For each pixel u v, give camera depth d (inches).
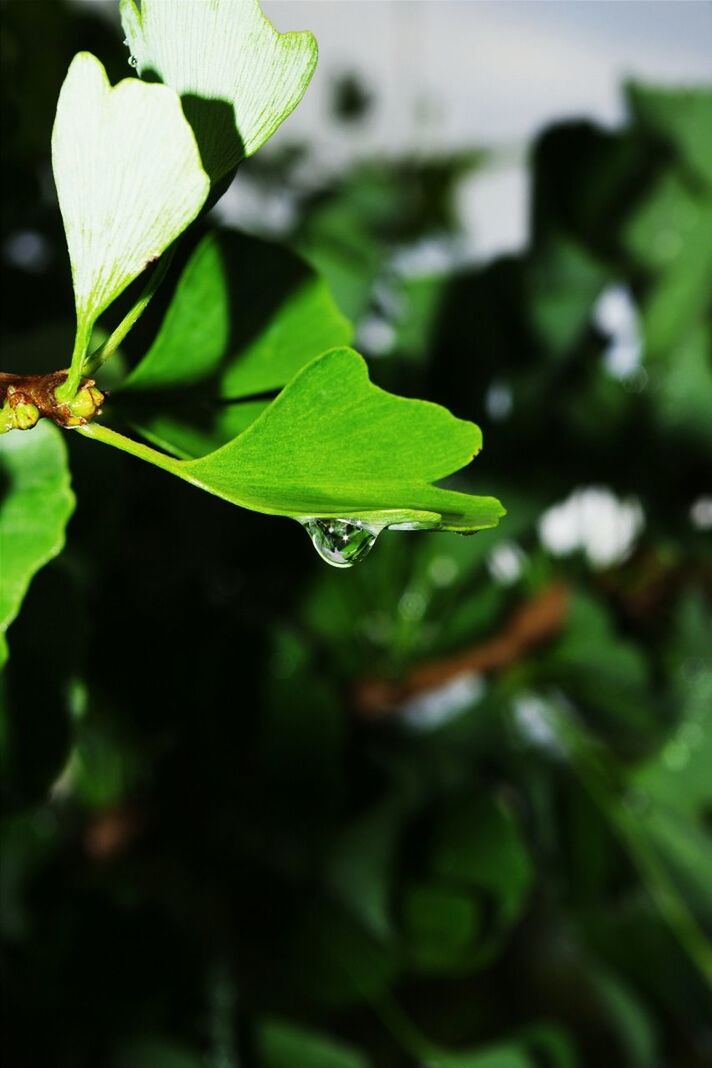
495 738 33.7
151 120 16.6
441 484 32.5
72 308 24.0
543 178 34.9
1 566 18.3
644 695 33.7
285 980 31.1
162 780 31.6
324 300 19.3
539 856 34.0
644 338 35.1
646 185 34.7
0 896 31.4
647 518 33.2
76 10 26.0
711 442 33.8
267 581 32.8
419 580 33.3
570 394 34.5
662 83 34.7
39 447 18.7
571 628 33.5
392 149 54.9
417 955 30.9
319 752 30.4
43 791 20.2
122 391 18.8
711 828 33.1
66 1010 30.4
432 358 33.5
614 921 32.4
